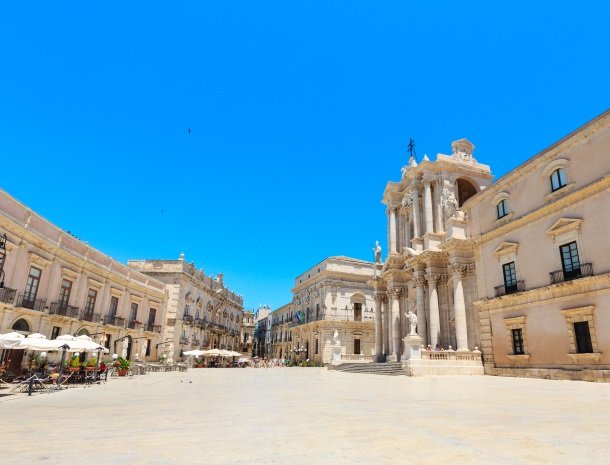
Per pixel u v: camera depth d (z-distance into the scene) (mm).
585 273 20312
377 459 4691
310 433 6316
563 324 21234
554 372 21281
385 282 43562
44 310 27859
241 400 11633
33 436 6297
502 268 26094
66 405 10906
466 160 40156
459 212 33031
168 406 10344
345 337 58781
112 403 11312
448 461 4590
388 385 17594
